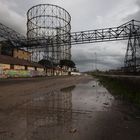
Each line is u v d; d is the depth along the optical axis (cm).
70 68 9344
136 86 1157
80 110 765
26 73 4641
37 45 3834
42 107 826
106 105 888
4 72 3775
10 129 495
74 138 429
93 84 2564
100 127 520
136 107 830
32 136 440
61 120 597
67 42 3575
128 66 3375
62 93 1419
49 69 6150
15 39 3853
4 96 1174
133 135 454
